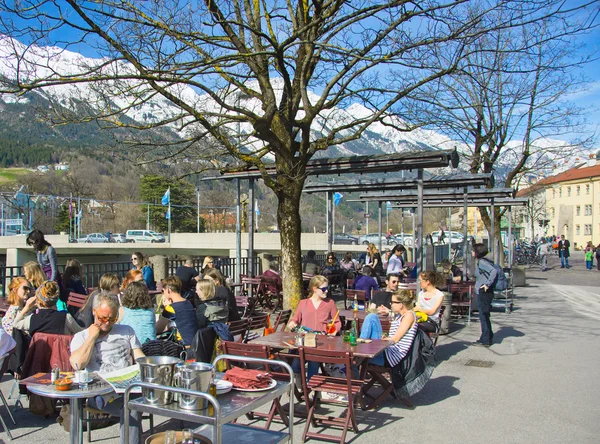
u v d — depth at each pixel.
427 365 6.66
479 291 10.69
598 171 85.12
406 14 9.91
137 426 4.76
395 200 22.02
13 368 6.58
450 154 11.16
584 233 88.38
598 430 5.96
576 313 15.61
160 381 4.04
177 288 7.84
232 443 4.35
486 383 7.89
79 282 10.63
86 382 4.75
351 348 6.14
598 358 9.55
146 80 9.48
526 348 10.43
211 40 10.12
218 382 4.40
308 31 10.77
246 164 12.57
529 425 6.11
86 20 8.22
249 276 14.87
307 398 5.77
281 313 9.10
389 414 6.50
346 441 5.61
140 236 74.50
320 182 16.33
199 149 11.58
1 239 48.97
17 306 7.45
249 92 11.12
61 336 5.82
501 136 22.77
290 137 11.04
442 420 6.27
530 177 37.22
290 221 10.96
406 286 12.95
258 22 10.93
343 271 18.84
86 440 5.45
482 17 11.45
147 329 6.93
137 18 9.55
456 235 55.88
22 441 5.45
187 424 5.96
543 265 37.25
